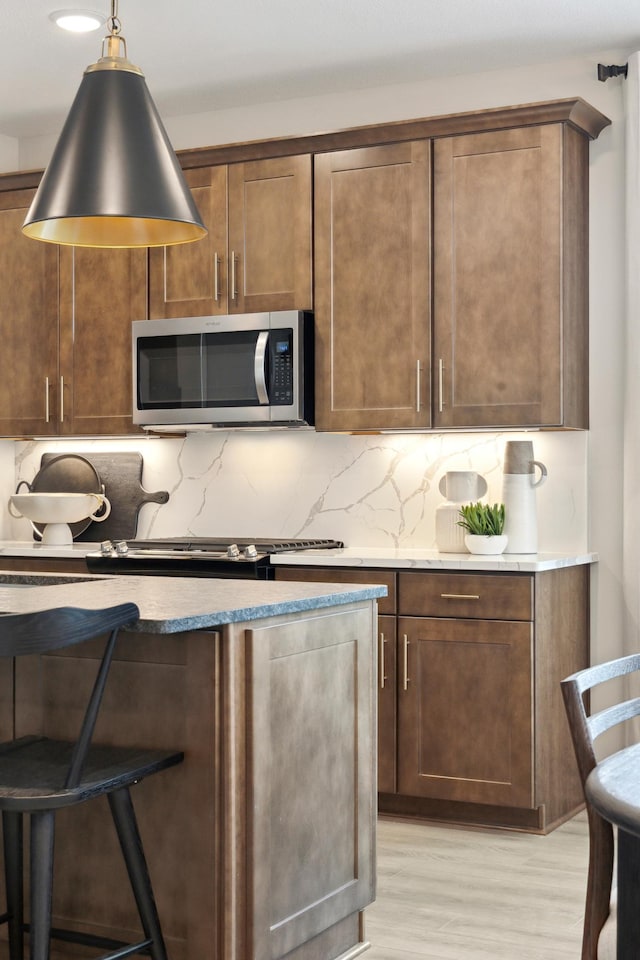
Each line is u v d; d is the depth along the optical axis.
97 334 4.92
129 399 4.87
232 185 4.62
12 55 4.37
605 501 4.32
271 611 2.46
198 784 2.38
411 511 4.65
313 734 2.64
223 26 4.09
